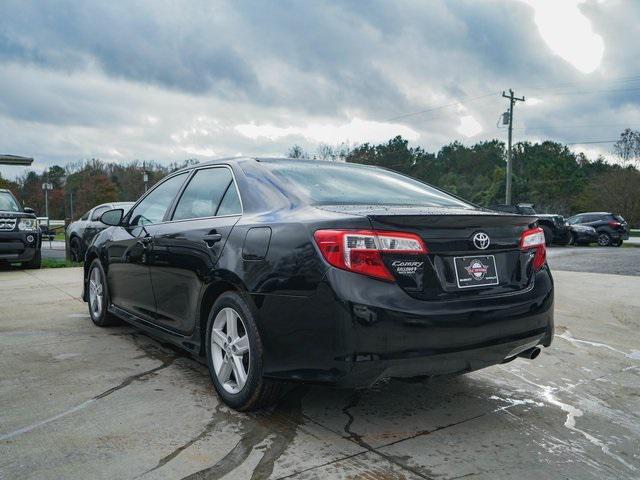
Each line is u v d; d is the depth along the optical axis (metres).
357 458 2.38
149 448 2.46
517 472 2.29
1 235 9.31
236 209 3.16
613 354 4.24
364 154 75.12
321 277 2.41
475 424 2.79
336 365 2.38
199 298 3.18
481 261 2.67
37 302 6.23
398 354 2.36
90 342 4.36
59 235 35.88
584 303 6.48
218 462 2.33
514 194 65.25
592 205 53.62
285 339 2.56
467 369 2.61
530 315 2.74
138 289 4.05
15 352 4.05
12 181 108.50
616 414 2.98
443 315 2.43
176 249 3.44
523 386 3.43
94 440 2.54
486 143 106.44
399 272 2.42
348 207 2.76
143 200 4.41
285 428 2.70
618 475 2.28
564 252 16.95
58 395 3.13
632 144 52.00
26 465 2.29
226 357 2.97
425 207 3.05
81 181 99.06
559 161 82.56
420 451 2.47
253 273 2.71
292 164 3.44
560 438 2.64
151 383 3.36
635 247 21.41
